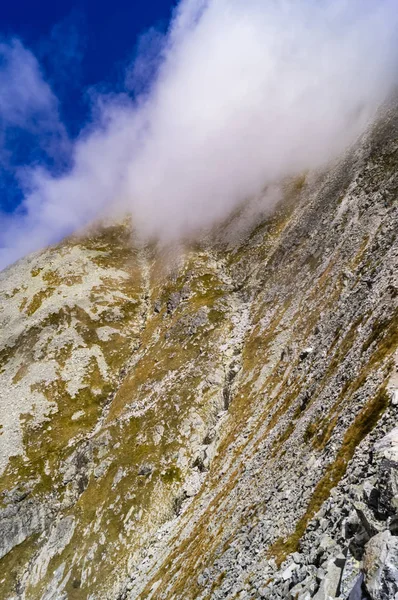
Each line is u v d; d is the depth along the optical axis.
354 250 71.69
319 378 43.56
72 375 130.75
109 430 97.88
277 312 94.31
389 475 14.50
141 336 144.62
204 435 85.25
